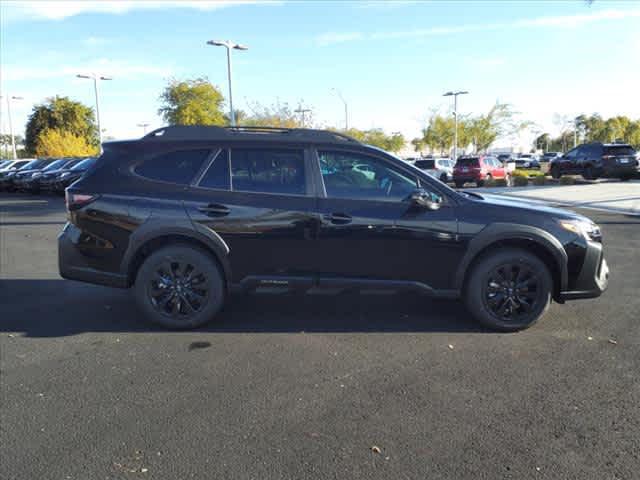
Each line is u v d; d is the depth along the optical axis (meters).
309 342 4.55
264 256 4.75
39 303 5.79
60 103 56.38
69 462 2.78
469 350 4.35
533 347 4.41
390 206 4.70
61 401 3.47
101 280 4.85
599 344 4.46
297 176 4.78
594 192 18.70
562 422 3.17
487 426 3.12
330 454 2.84
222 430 3.10
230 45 29.45
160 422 3.20
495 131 54.38
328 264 4.75
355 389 3.63
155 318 4.85
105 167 4.88
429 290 4.79
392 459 2.79
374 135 51.69
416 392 3.58
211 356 4.25
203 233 4.69
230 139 4.85
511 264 4.71
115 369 3.99
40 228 12.10
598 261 4.79
